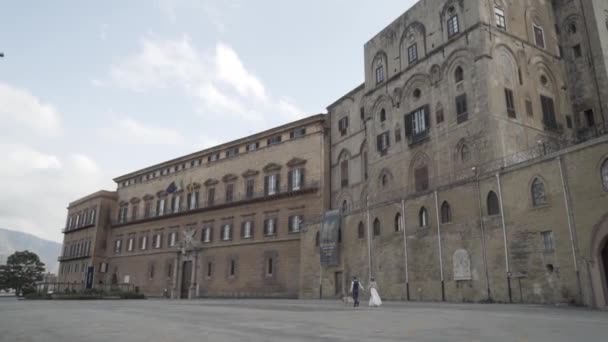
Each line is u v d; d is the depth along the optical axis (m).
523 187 29.36
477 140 36.31
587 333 13.17
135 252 84.50
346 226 46.53
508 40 38.88
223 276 66.38
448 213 34.88
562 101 41.25
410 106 44.53
